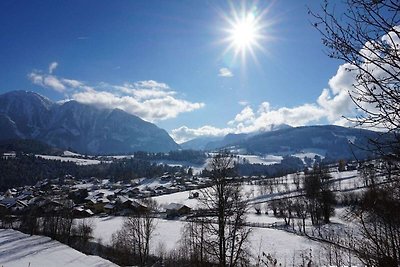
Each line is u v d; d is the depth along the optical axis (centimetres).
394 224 436
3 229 7056
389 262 436
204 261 2650
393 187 418
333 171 10581
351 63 389
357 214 480
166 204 10706
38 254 4572
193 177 18212
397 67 370
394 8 371
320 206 6200
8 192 14862
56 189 15212
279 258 3512
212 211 2394
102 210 10694
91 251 5509
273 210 8206
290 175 14338
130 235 5331
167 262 4241
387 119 376
